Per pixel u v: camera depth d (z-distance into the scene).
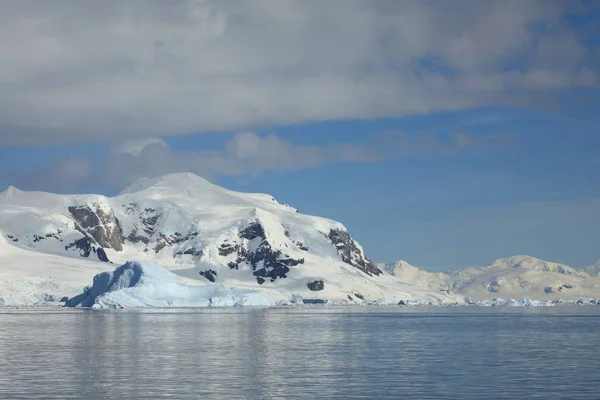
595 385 98.31
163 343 156.88
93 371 111.00
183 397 89.62
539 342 164.62
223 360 125.62
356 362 123.81
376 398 89.19
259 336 178.88
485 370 113.44
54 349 143.38
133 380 102.31
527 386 97.69
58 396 90.19
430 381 102.06
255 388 96.12
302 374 108.56
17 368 114.31
